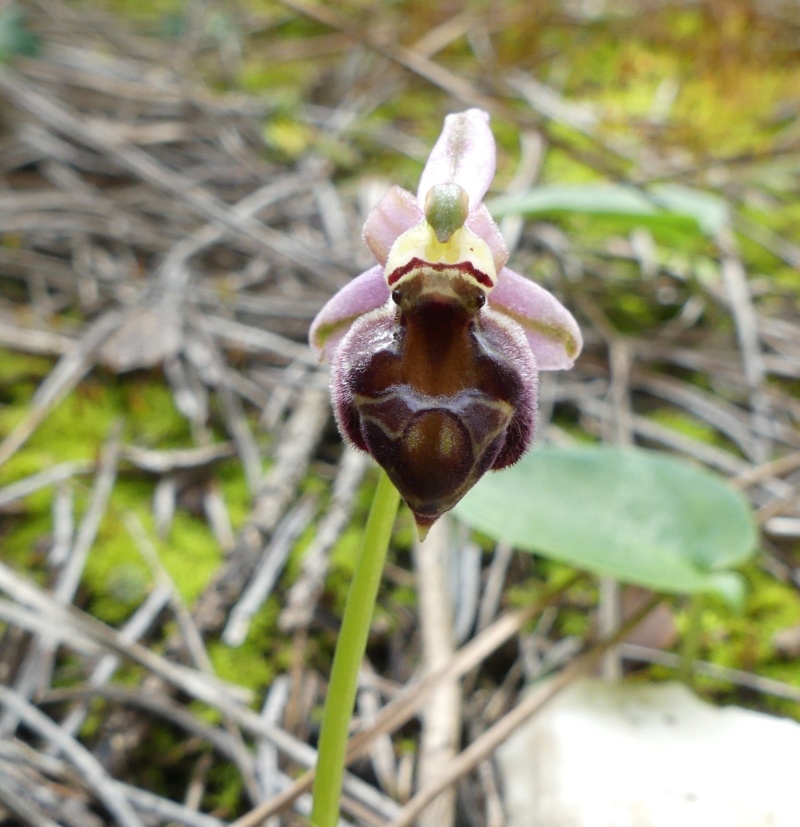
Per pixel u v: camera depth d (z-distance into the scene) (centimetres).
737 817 7
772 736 8
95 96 17
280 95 18
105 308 12
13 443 10
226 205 14
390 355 6
